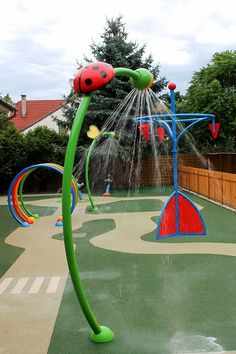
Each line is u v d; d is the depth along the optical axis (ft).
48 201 53.01
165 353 11.93
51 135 67.15
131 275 20.01
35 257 24.13
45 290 17.97
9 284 18.92
